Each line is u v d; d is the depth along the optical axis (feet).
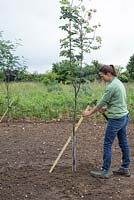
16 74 49.55
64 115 51.26
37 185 24.00
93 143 35.45
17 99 52.75
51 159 29.76
